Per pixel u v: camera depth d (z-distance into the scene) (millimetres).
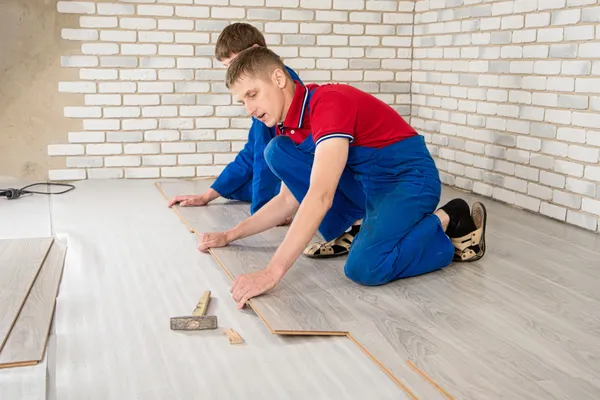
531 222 3584
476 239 2797
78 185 4457
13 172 4504
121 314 2246
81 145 4582
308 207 2219
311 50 4848
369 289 2457
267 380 1801
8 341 1988
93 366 1872
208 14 4602
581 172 3422
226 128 4785
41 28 4359
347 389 1755
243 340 2049
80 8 4395
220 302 2357
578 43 3369
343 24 4859
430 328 2105
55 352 1958
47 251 2877
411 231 2514
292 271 2639
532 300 2383
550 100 3598
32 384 1767
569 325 2156
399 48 5004
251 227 2902
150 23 4523
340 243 2859
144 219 3537
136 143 4668
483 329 2107
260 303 2279
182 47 4602
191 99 4688
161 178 4750
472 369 1824
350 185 2711
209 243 2855
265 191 3383
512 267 2771
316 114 2275
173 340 2047
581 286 2547
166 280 2584
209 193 3770
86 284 2533
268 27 4738
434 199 2602
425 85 4879
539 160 3719
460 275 2648
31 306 2271
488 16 4082
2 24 4285
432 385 1748
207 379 1804
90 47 4461
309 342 2035
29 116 4453
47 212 3695
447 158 4648
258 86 2318
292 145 2615
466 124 4387
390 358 1890
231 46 2965
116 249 2984
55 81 4453
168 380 1796
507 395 1685
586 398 1680
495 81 4047
